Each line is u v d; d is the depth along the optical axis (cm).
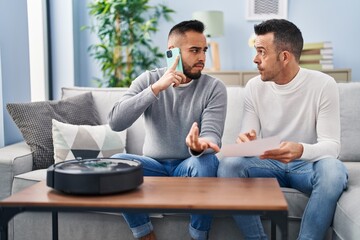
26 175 211
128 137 253
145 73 208
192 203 124
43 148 234
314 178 180
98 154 234
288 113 201
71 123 248
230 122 246
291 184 195
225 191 138
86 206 125
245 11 436
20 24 289
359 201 162
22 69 291
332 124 194
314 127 200
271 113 204
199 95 198
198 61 192
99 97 267
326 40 427
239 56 442
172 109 199
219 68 423
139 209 124
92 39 447
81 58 449
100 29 424
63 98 274
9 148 237
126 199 128
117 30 424
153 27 429
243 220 172
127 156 193
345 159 239
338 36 425
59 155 229
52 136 238
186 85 199
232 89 253
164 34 447
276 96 203
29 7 374
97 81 446
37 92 386
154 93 183
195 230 173
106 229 203
